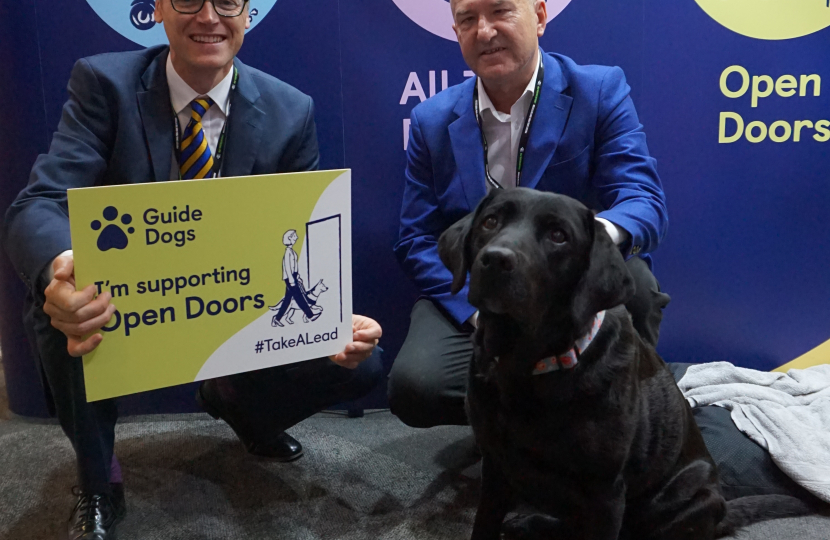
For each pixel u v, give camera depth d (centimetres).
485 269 115
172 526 164
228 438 211
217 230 136
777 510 164
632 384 130
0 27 199
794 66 214
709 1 210
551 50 214
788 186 224
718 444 180
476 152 186
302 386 181
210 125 173
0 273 213
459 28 178
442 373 174
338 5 207
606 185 182
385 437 212
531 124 181
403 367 177
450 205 189
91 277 128
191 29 156
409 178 200
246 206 138
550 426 126
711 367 218
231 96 173
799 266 229
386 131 218
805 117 218
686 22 212
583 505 133
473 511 170
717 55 214
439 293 186
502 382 129
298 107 183
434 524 165
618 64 215
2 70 201
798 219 226
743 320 234
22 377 221
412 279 196
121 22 203
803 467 169
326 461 196
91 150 161
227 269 139
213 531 162
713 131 220
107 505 156
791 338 234
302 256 146
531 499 142
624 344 132
